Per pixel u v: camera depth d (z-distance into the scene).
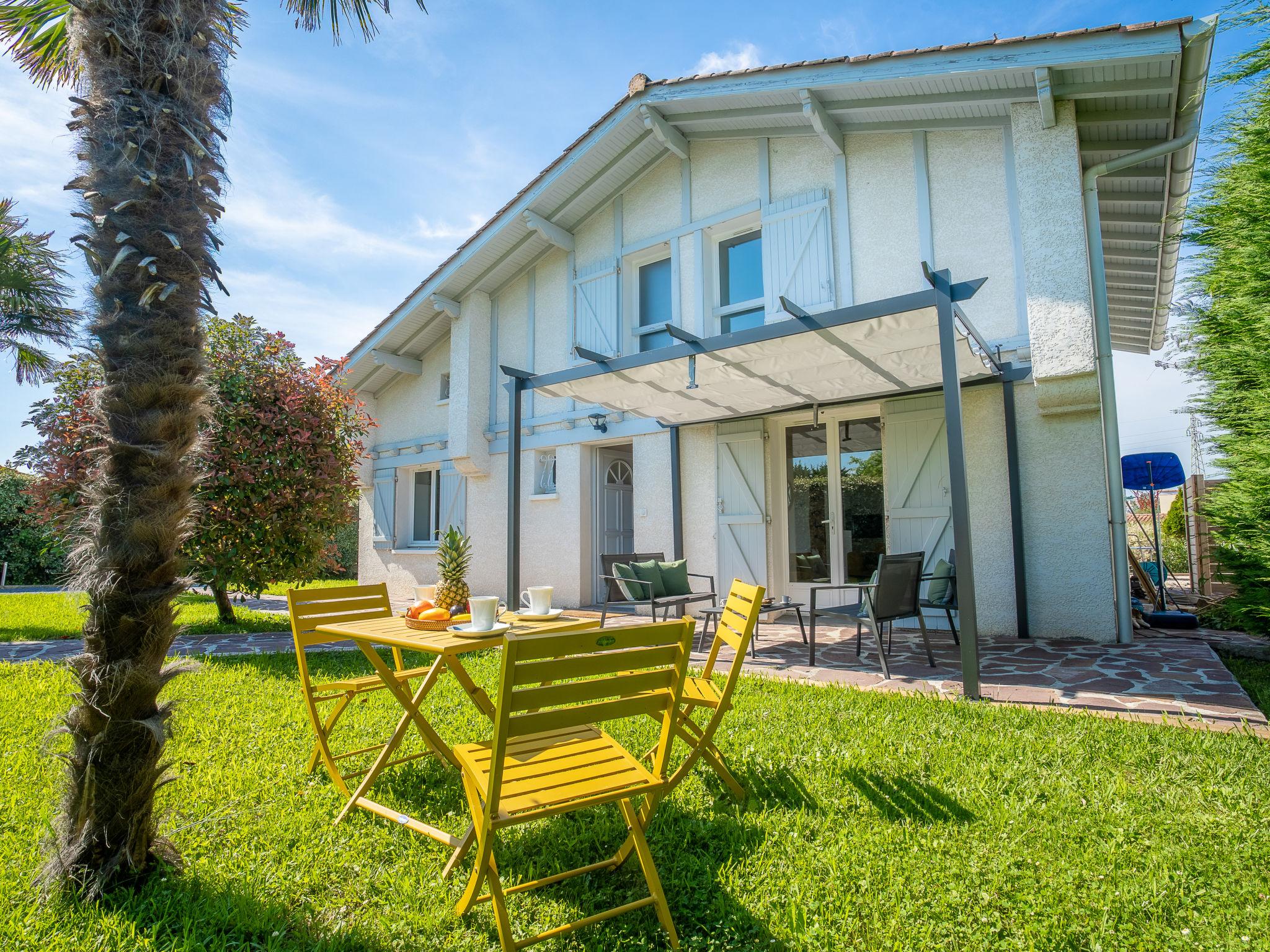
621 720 3.95
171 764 2.47
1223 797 2.81
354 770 3.39
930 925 2.09
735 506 8.33
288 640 7.54
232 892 2.30
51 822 2.39
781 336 5.16
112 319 2.37
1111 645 6.02
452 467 11.76
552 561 9.97
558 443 10.03
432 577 11.89
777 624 7.97
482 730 3.90
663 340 9.09
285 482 7.98
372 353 11.81
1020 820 2.68
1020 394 6.58
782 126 7.91
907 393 7.21
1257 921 2.07
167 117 2.44
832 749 3.44
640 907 2.15
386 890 2.36
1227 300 4.93
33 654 6.49
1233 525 5.23
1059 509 6.38
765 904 2.21
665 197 9.08
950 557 6.86
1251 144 4.45
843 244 7.54
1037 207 6.13
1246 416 4.99
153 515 2.36
